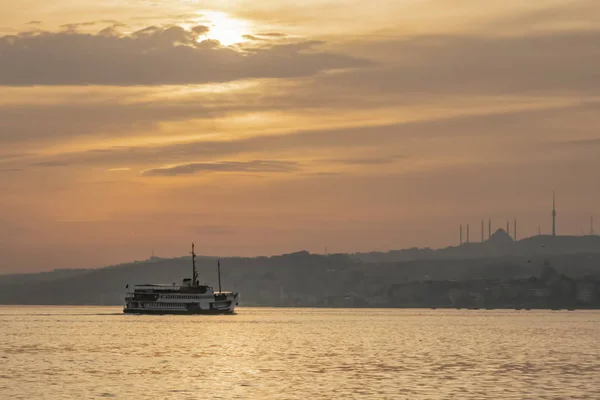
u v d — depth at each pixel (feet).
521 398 579.07
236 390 606.55
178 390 605.31
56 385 628.28
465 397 581.94
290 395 585.63
